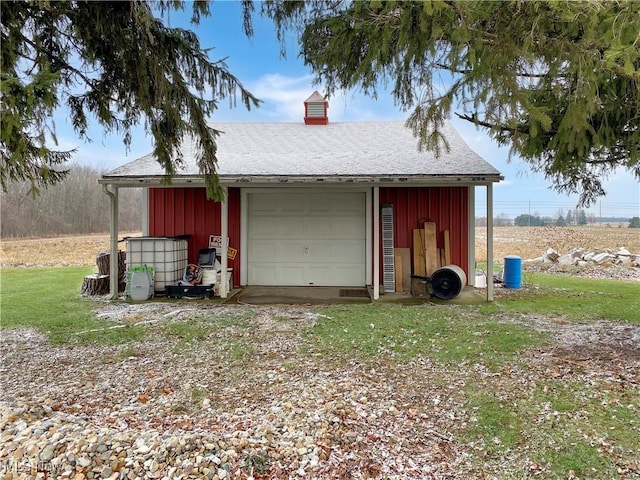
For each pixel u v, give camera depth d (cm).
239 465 232
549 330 505
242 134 1038
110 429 264
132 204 2380
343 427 275
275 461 238
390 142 944
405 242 871
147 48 369
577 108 333
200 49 398
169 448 240
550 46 316
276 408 303
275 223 888
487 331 503
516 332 495
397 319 575
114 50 373
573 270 1124
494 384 344
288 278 888
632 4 266
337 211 884
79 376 367
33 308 650
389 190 877
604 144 405
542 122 326
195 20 376
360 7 325
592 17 275
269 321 566
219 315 604
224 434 263
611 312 606
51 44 360
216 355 424
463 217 870
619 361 388
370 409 302
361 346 451
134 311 632
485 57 319
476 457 245
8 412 277
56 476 219
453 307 662
